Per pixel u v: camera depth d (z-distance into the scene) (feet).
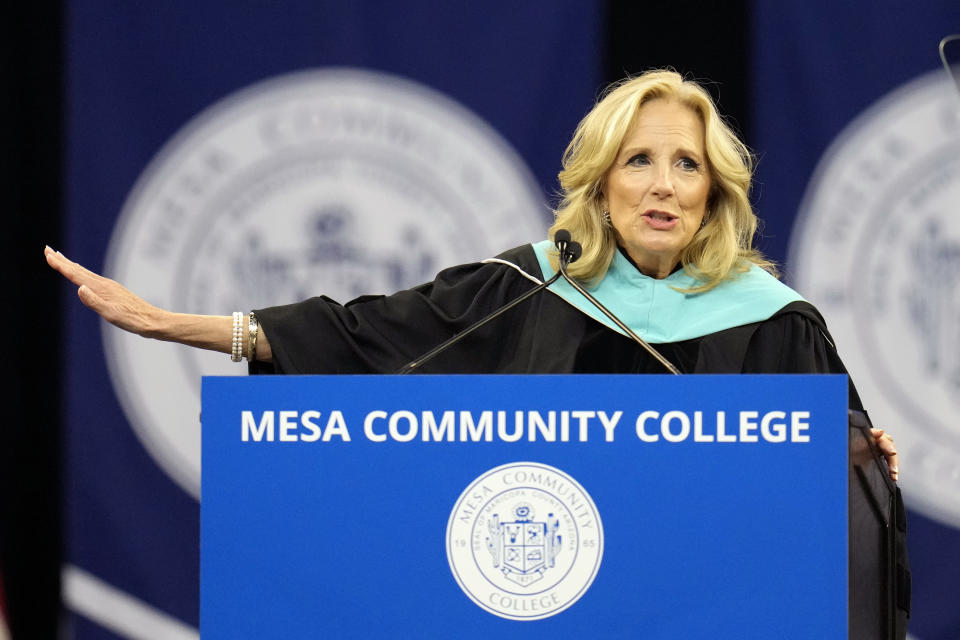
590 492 21.91
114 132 55.21
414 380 22.25
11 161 57.98
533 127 55.93
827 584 21.62
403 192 55.11
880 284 55.57
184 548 54.60
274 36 55.52
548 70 56.13
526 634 21.76
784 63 56.95
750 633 21.59
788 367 34.27
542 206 55.52
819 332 34.94
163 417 54.70
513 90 55.93
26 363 58.13
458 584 21.90
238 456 22.38
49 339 58.08
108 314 31.99
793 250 56.18
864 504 25.94
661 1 59.82
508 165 55.62
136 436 54.60
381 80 55.52
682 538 21.79
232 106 55.21
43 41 57.98
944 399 54.90
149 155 55.11
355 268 54.70
